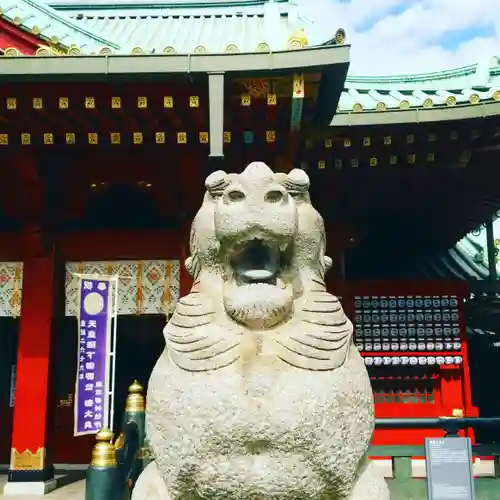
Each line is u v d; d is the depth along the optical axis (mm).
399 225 11492
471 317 12766
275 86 6898
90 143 8039
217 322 2994
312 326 2957
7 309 9164
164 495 2879
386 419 5309
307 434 2680
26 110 7332
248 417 2680
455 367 9797
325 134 7879
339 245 10203
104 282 8469
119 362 12234
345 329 3039
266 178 2963
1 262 9305
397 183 9312
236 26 12133
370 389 3031
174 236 9227
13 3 7895
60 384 11211
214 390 2740
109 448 4680
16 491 8445
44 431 8672
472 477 4691
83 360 8172
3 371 11594
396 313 9945
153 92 7035
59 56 6496
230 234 2941
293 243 3098
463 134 7840
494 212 10781
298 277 3154
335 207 10000
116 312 8484
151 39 11500
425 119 7414
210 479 2697
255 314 2893
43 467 8594
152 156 8523
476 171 8914
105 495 4512
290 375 2809
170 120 7652
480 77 8875
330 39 6578
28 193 8844
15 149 8211
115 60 6508
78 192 9273
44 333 8891
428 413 9766
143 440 5906
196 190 8789
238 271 3078
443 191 9680
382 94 9000
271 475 2674
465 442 4754
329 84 6812
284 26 11961
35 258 9086
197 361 2855
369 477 2977
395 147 8219
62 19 8070
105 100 7207
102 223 10047
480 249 13547
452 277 12336
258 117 7574
